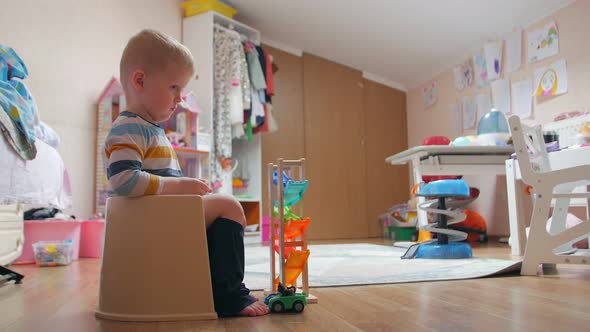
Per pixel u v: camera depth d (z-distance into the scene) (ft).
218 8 13.10
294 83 16.21
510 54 13.04
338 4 13.35
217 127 12.43
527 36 12.49
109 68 11.33
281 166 3.99
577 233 5.69
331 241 14.83
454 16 13.21
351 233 17.16
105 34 11.27
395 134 19.12
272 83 13.87
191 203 3.54
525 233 8.87
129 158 3.44
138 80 3.64
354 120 17.81
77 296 4.68
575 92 11.05
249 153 14.30
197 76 12.67
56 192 7.65
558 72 11.48
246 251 10.18
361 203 17.63
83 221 9.49
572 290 4.66
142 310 3.45
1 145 5.62
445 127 16.67
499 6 12.26
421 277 5.61
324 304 4.00
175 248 3.51
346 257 8.53
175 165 3.95
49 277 6.31
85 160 10.62
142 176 3.46
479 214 13.84
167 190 3.60
